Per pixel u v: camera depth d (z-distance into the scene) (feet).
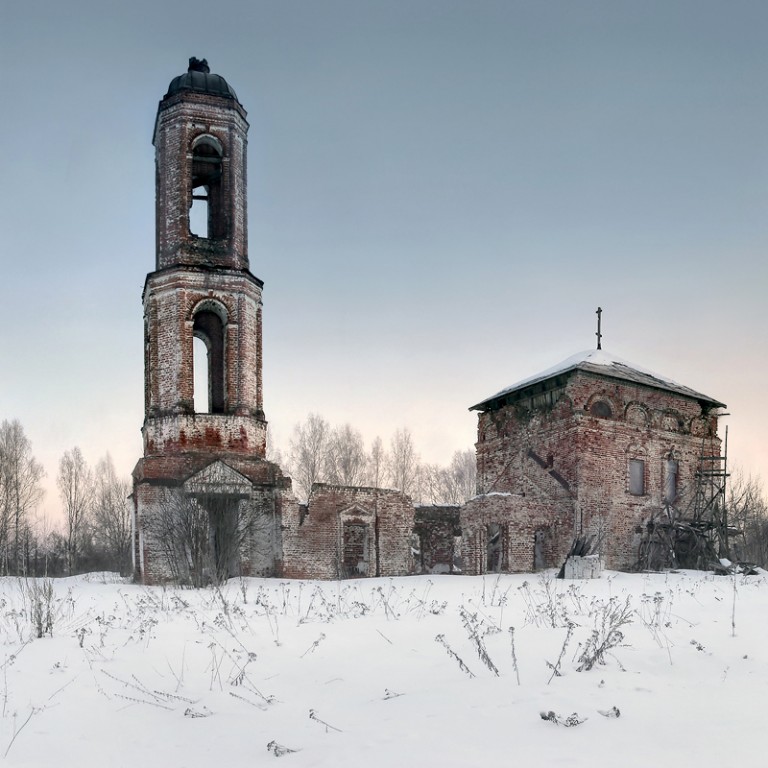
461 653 31.99
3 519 155.33
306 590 68.44
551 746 18.99
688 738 19.26
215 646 35.12
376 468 187.73
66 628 42.01
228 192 100.32
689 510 111.45
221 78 103.45
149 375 97.50
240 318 97.66
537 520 97.60
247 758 20.56
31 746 22.31
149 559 86.07
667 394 112.47
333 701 25.95
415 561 107.76
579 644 30.12
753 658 29.40
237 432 94.48
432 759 18.58
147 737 23.20
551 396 108.88
